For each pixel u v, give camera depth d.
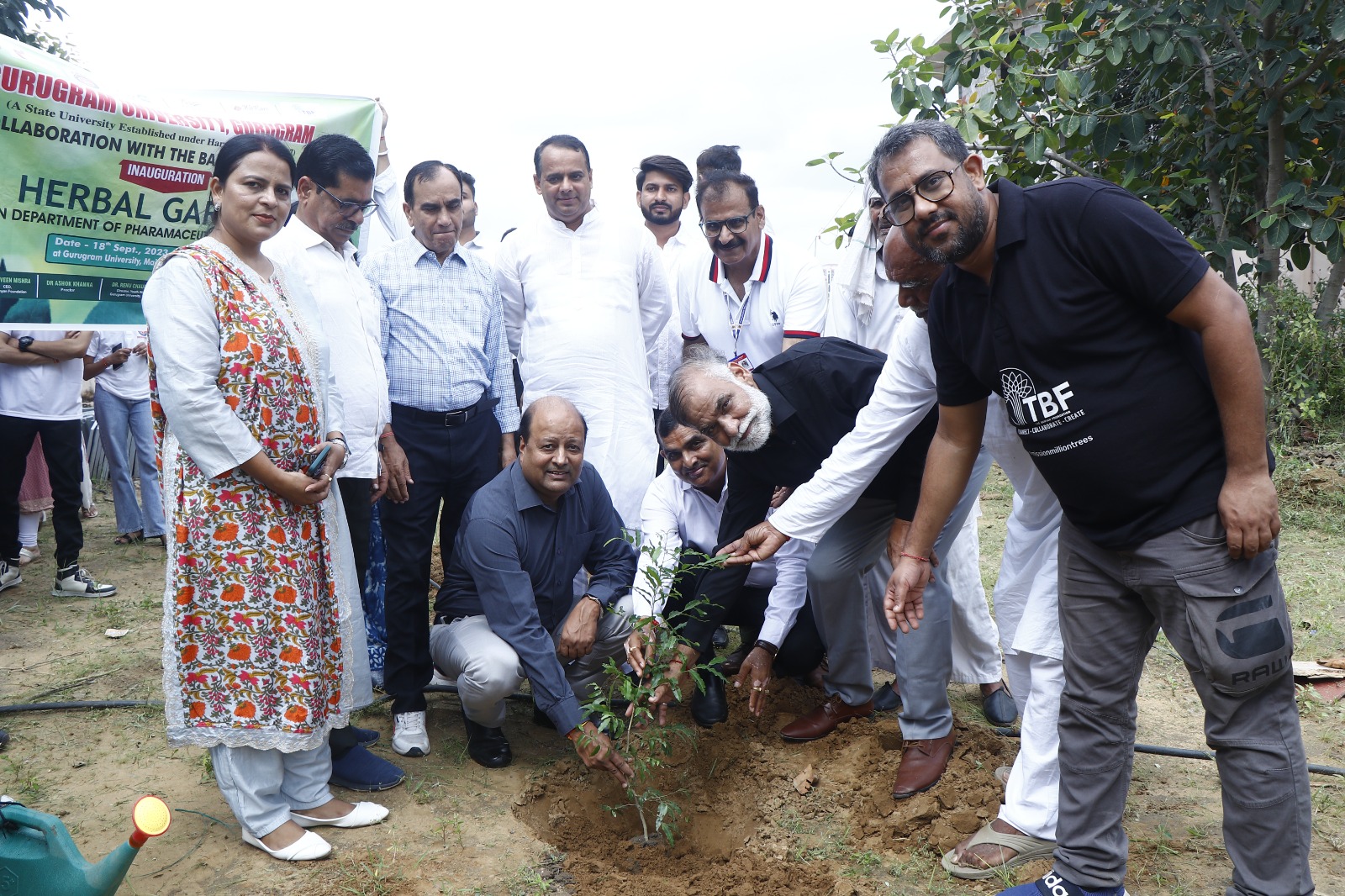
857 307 4.66
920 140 2.51
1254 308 8.26
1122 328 2.42
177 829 3.44
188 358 2.98
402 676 4.05
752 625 4.63
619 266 4.83
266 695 3.14
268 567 3.12
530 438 3.75
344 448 3.39
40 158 4.58
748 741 4.16
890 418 3.35
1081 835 2.79
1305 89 7.11
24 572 6.41
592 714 4.23
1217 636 2.45
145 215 4.93
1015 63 6.50
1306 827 2.52
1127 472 2.47
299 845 3.26
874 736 3.96
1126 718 2.74
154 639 5.28
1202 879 3.07
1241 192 7.80
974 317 2.68
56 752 4.01
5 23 10.21
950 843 3.28
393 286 4.25
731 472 3.92
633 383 4.86
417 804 3.65
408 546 4.09
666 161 5.95
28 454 6.12
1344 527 6.46
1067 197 2.42
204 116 5.05
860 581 3.90
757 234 4.84
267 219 3.18
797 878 3.21
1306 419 7.95
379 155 5.62
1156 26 6.40
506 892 3.12
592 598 3.99
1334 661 4.50
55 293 4.72
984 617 4.19
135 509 7.12
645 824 3.62
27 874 2.36
